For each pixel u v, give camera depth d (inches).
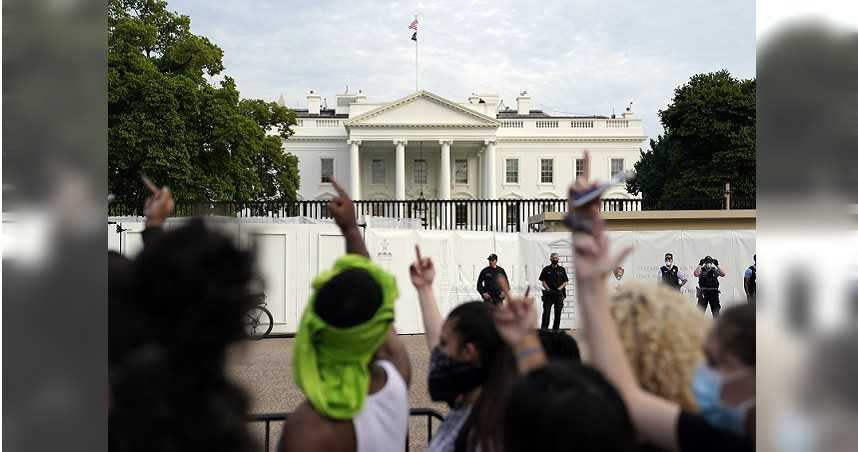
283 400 324.2
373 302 82.6
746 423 62.0
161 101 1067.9
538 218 754.8
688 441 63.2
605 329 68.5
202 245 59.6
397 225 656.4
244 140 1224.2
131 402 57.7
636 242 678.5
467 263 666.8
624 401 58.9
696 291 657.0
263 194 1556.3
